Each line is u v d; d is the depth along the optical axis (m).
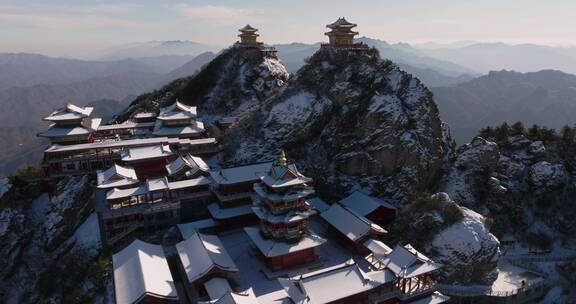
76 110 91.31
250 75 124.38
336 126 90.94
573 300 66.06
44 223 79.50
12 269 73.00
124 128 106.56
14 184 83.12
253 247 67.31
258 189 63.56
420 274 54.94
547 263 73.56
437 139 91.19
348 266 54.59
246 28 131.88
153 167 83.06
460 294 62.25
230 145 94.38
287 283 52.88
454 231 66.69
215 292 51.69
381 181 83.88
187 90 130.50
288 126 92.31
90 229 72.75
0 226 76.19
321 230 75.12
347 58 96.69
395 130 84.62
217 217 71.00
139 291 48.41
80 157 84.38
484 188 84.69
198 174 77.56
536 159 94.38
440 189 87.19
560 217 83.88
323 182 86.31
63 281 66.12
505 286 65.31
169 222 72.88
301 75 101.94
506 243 78.19
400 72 93.25
